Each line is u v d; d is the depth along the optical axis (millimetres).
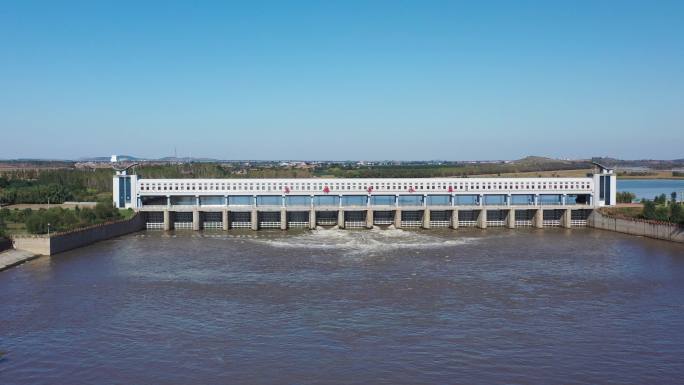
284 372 72000
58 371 72375
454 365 74000
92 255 141250
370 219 197375
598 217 198375
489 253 145500
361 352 77938
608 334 84750
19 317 91500
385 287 109938
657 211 178250
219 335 84188
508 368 73125
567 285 111812
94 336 83688
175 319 90938
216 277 117938
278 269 125688
